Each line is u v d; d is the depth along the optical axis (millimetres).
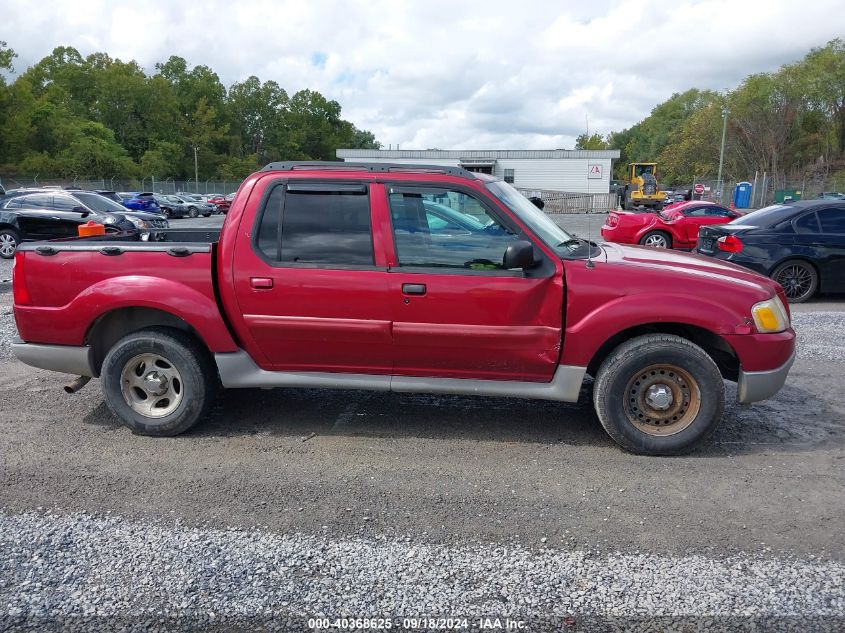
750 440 4340
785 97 55969
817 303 9508
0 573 2830
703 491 3607
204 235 5770
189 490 3633
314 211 4160
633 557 2953
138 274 4277
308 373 4379
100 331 4566
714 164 60812
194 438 4402
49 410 4957
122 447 4254
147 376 4414
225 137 96812
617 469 3902
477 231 4051
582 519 3301
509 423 4676
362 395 5289
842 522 3260
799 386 5484
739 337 3893
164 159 81000
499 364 4121
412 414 4852
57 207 16719
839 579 2777
